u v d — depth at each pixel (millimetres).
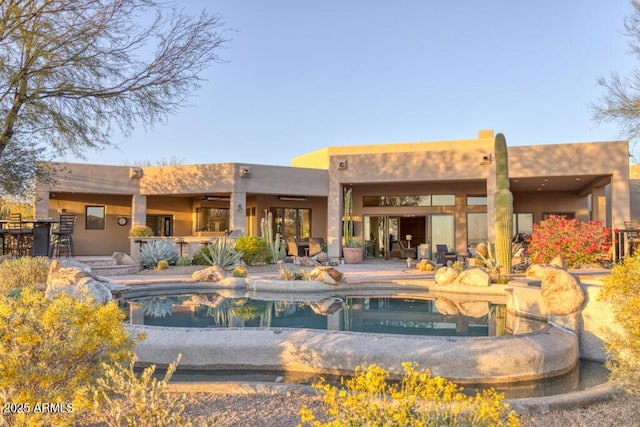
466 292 10883
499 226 12578
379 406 2709
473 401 2709
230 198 20781
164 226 22609
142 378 3336
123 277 13344
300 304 9711
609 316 6059
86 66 7066
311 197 22547
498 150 12781
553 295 6578
